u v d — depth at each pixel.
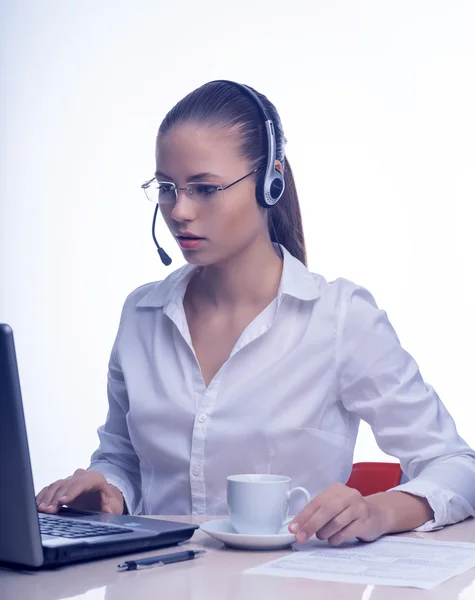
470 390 4.74
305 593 1.22
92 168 5.52
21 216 5.64
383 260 4.94
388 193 4.95
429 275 4.85
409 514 1.71
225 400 2.11
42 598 1.21
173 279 2.37
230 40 5.25
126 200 5.46
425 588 1.24
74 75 5.56
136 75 5.43
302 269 2.25
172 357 2.24
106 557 1.46
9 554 1.32
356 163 5.00
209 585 1.27
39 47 5.62
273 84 5.16
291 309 2.20
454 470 1.90
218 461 2.11
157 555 1.49
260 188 2.02
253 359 2.15
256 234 2.11
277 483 1.56
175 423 2.15
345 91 5.03
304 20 5.12
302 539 1.49
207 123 1.97
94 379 5.47
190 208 1.96
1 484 1.29
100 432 2.46
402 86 4.93
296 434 2.11
